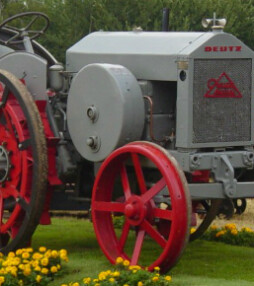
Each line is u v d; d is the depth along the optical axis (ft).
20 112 44.27
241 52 43.01
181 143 42.11
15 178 44.52
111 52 45.34
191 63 41.73
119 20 125.08
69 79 46.70
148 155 40.14
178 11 122.11
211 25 43.42
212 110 42.45
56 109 46.62
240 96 43.11
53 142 44.68
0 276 39.17
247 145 43.55
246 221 59.52
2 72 44.73
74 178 47.21
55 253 42.37
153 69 43.34
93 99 43.75
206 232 52.42
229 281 40.55
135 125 42.73
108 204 42.60
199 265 44.42
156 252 47.60
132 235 53.06
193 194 41.29
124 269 41.47
